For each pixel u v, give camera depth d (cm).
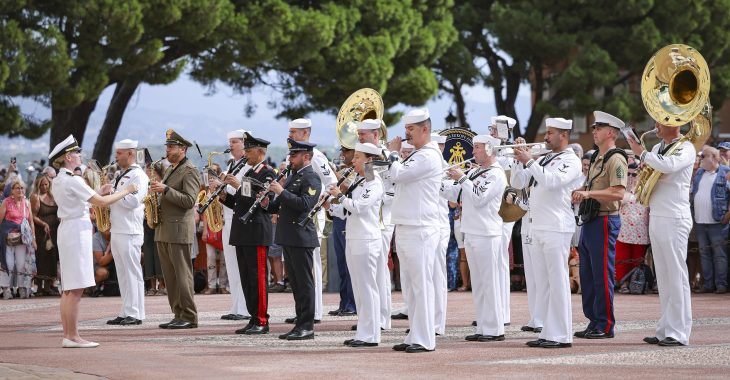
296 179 1723
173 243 1927
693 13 5503
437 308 1775
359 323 1639
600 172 1667
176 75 4428
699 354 1480
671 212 1583
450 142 2111
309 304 1736
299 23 4316
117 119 4575
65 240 1630
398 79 4906
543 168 1586
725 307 2189
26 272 2720
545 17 5462
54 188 1639
